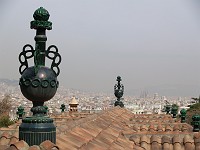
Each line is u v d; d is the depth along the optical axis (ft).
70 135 25.12
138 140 32.83
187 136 32.07
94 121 35.91
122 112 58.39
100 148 25.02
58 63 20.57
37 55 19.88
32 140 19.39
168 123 44.16
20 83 19.99
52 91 20.04
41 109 19.97
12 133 31.42
